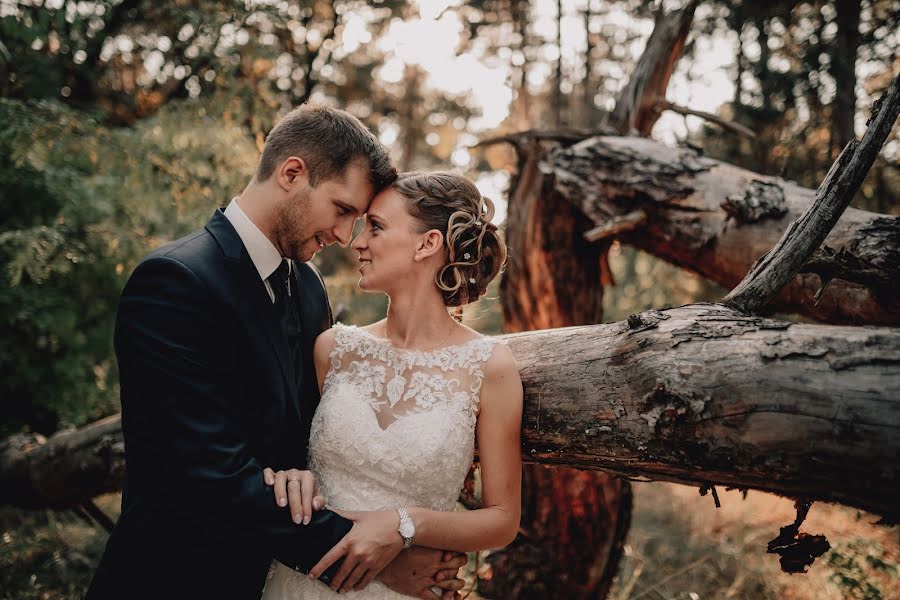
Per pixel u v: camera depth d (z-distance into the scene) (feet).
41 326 15.02
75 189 15.16
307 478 6.23
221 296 6.37
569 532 11.51
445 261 6.98
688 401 5.30
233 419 6.31
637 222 10.82
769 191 9.51
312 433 6.83
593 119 26.32
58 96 18.40
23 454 12.45
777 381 4.95
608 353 6.21
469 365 6.62
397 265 6.89
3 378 15.66
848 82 19.52
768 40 22.85
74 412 15.90
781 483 5.09
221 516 5.99
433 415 6.44
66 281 16.21
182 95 21.71
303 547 5.96
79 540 14.24
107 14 19.35
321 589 6.42
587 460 6.49
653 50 13.08
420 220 6.88
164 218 17.07
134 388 6.19
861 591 10.53
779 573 12.38
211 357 6.30
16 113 14.39
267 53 17.94
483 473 6.65
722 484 5.75
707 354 5.40
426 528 6.19
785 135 21.72
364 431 6.46
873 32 19.90
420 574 6.39
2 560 12.60
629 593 12.59
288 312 7.12
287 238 6.81
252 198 6.84
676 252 10.74
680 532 15.14
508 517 6.54
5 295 15.07
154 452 6.20
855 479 4.64
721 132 22.84
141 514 6.39
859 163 5.78
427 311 6.99
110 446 11.42
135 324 6.20
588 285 12.82
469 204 7.00
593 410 6.14
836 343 4.90
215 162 16.25
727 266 9.93
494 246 7.18
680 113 13.03
